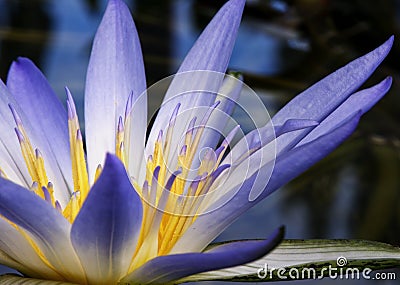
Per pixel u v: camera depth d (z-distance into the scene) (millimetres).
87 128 507
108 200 446
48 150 502
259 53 736
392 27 691
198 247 478
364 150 633
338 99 484
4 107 496
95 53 513
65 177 501
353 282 571
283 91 660
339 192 615
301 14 720
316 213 602
